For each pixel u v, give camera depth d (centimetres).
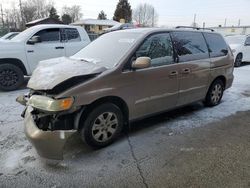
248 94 684
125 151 363
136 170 317
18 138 401
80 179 300
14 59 708
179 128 443
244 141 396
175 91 445
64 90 319
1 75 691
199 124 462
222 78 563
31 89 351
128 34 425
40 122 326
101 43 440
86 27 5544
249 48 1330
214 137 409
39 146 312
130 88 375
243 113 523
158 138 404
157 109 426
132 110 389
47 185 289
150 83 399
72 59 408
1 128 439
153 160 340
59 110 311
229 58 566
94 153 356
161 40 423
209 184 290
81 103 325
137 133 421
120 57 376
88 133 348
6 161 335
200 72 488
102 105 355
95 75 343
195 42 487
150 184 291
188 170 317
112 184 292
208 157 347
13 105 567
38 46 746
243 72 1077
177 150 366
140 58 363
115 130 378
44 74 346
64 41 805
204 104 559
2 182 293
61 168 321
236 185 288
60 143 312
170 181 296
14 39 751
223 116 504
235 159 342
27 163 331
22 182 294
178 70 439
